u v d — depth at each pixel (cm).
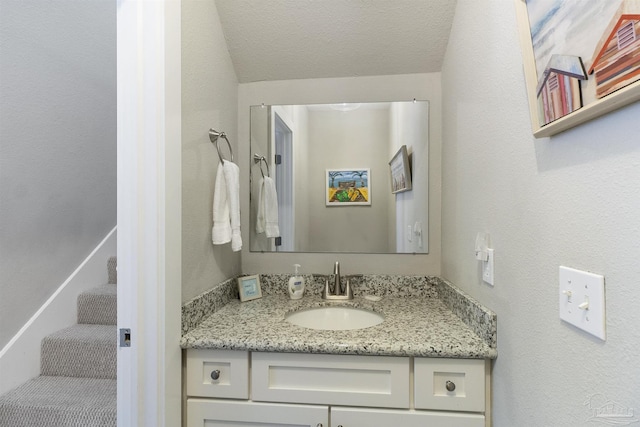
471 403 88
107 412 115
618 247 45
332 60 143
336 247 150
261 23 131
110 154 198
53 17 154
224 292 128
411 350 88
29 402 121
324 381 92
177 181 92
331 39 135
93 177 183
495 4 84
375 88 149
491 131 87
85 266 175
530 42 64
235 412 93
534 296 67
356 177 150
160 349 85
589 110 48
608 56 45
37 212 147
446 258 134
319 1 124
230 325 105
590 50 48
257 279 141
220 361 94
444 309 123
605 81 45
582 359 53
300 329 101
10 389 130
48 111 153
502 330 82
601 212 49
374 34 133
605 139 48
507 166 78
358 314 132
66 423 115
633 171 43
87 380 139
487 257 90
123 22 85
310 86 152
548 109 59
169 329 88
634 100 42
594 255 50
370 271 149
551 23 58
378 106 149
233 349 92
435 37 131
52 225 155
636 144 42
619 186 45
